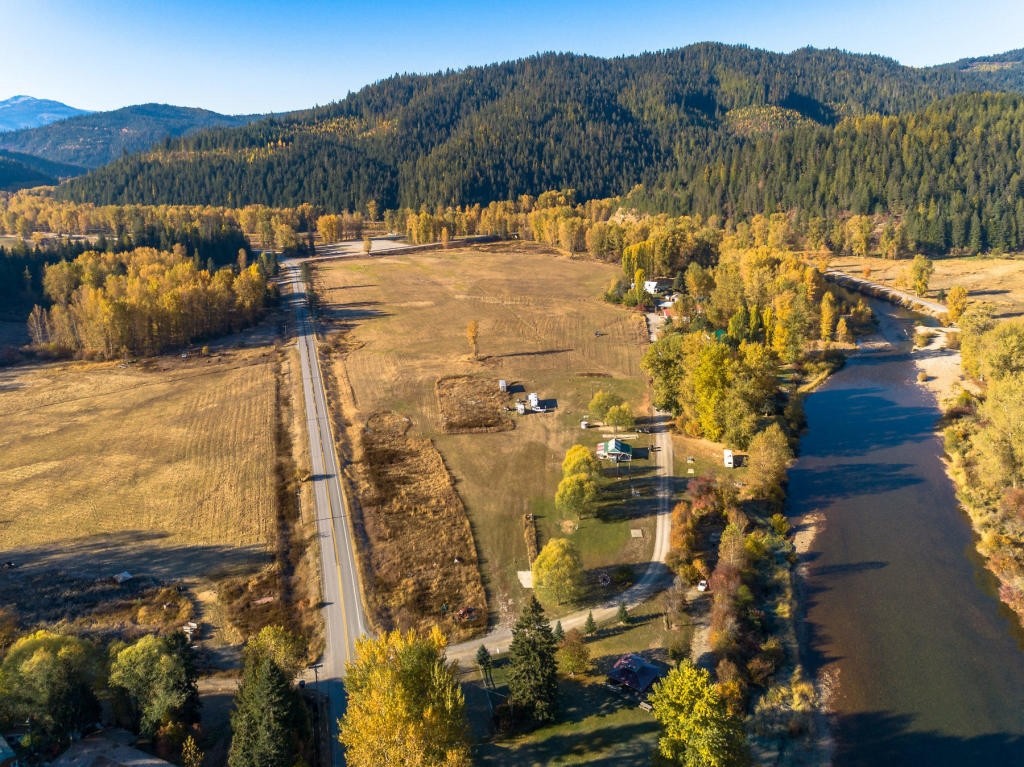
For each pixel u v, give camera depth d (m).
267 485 92.75
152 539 80.75
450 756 42.22
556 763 49.66
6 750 47.06
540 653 53.03
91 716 50.75
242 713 47.69
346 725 46.41
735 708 54.34
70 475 96.75
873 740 52.81
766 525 81.31
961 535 78.50
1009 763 50.34
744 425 94.81
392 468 97.00
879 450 100.00
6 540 81.00
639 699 55.41
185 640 53.97
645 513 84.19
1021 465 79.88
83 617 66.69
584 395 122.81
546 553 68.50
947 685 57.78
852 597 69.06
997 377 105.38
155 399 125.62
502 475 94.69
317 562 75.19
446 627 65.19
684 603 67.88
